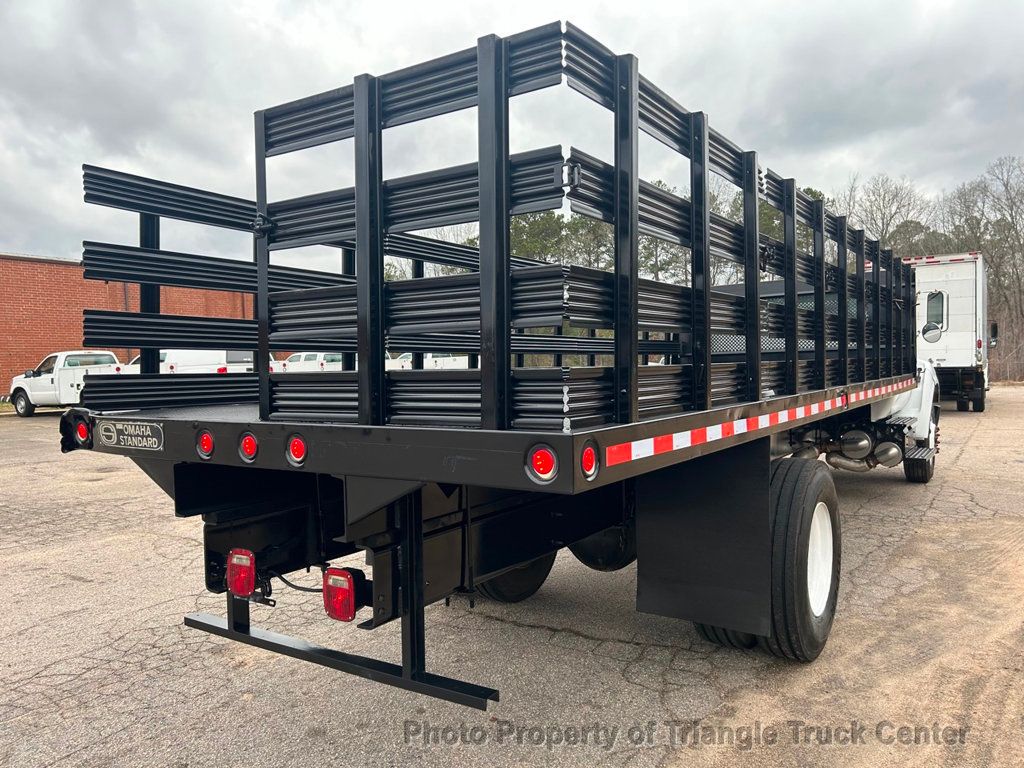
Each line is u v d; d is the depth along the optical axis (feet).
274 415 8.14
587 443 5.89
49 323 75.56
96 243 9.32
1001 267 118.93
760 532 9.81
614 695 9.90
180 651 11.76
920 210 124.88
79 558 17.51
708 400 8.41
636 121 6.95
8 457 36.63
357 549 10.32
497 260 6.34
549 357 19.13
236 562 8.48
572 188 6.14
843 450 22.49
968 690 9.95
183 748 8.74
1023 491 24.39
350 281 13.34
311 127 7.75
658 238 7.67
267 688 10.36
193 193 10.71
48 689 10.43
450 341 11.88
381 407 7.18
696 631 11.37
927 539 18.17
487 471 6.11
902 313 22.52
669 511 10.32
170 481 8.79
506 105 6.40
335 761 8.37
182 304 60.29
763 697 9.80
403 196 7.00
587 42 6.48
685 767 8.13
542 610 13.28
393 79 7.02
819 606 10.97
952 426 44.68
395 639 12.03
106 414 9.62
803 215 12.47
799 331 12.26
